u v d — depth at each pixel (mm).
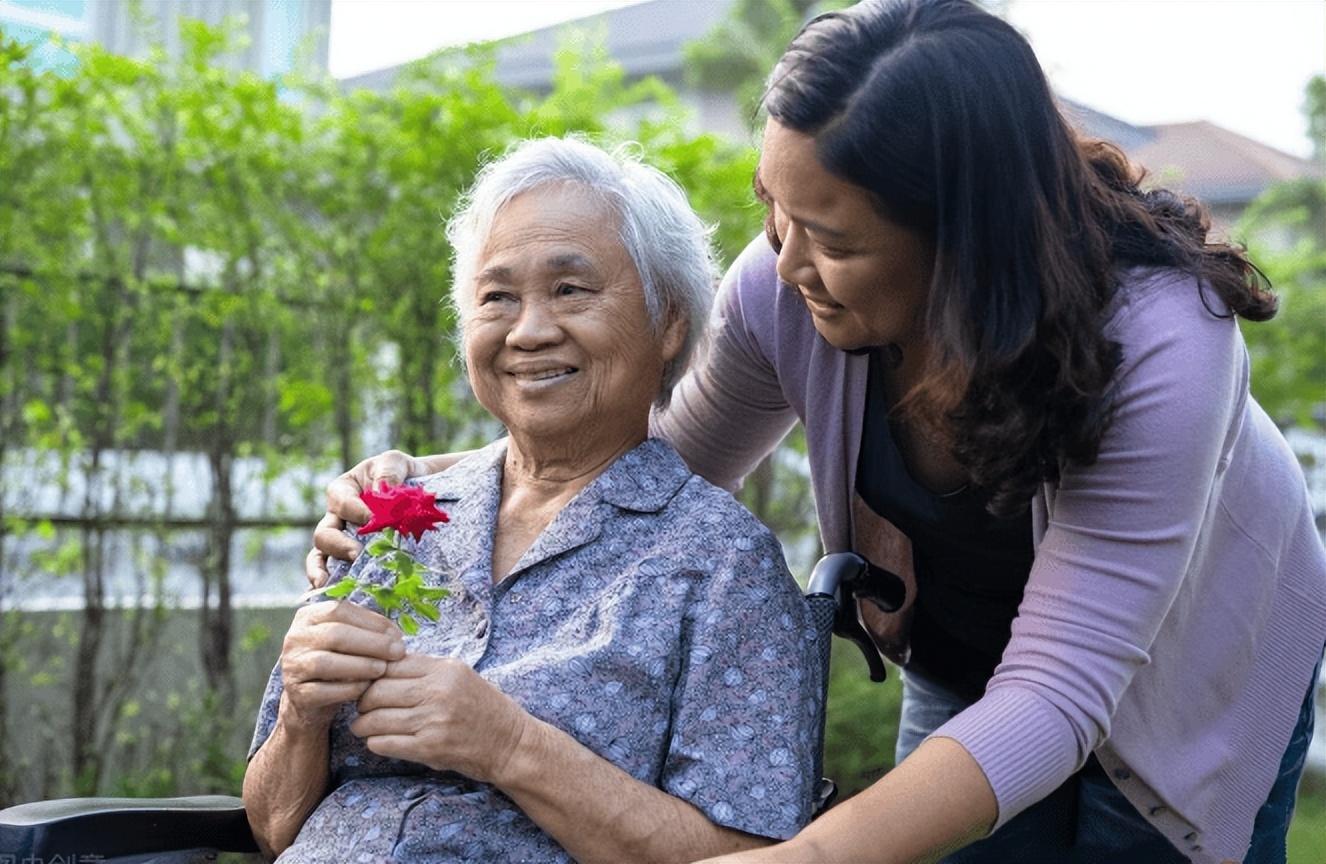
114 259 3754
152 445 3883
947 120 1378
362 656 1517
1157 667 1680
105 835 1616
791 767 1592
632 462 1760
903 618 1998
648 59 14070
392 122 3848
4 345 3662
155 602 3902
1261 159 11250
